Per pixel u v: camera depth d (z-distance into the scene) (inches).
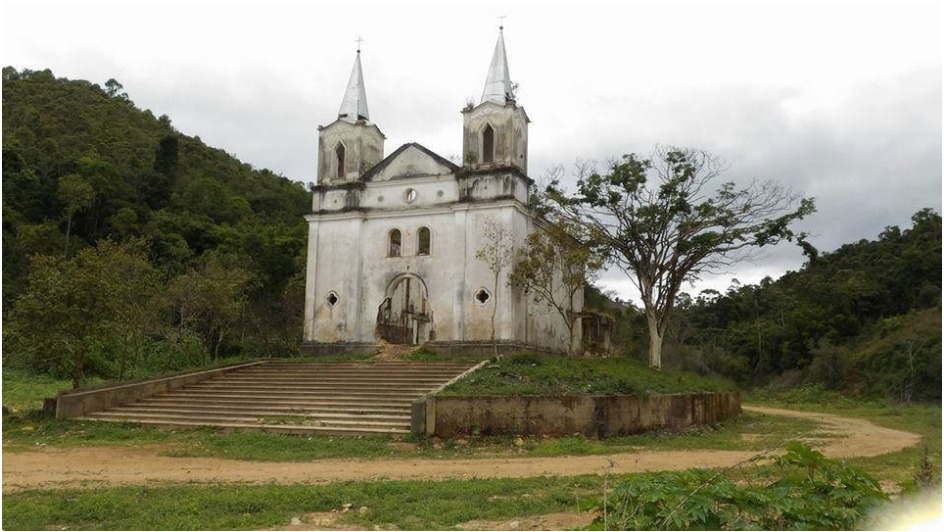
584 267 1240.2
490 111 1205.1
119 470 543.2
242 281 1577.3
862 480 219.0
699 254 1230.3
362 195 1268.5
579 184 1217.4
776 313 2827.3
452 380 828.6
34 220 2153.1
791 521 208.8
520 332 1159.6
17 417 853.8
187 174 2878.9
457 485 453.4
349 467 557.6
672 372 1151.6
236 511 377.1
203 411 841.5
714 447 706.8
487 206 1163.9
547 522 353.4
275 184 3304.6
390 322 1263.5
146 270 1459.2
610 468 549.0
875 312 2516.0
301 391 892.0
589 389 788.6
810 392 2011.6
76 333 919.0
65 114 3063.5
